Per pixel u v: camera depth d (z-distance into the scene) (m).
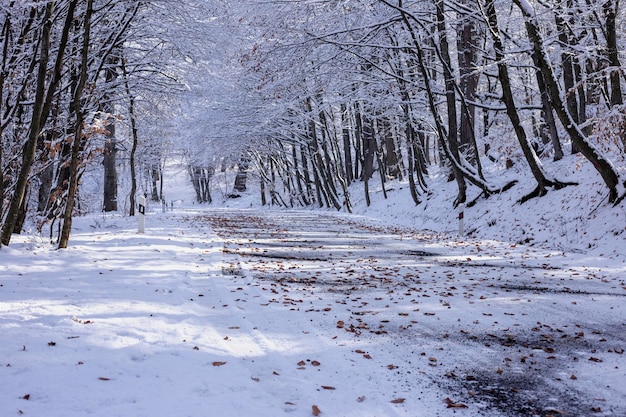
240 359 4.89
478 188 21.28
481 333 6.02
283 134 39.47
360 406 3.90
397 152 35.53
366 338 5.75
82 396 3.74
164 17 17.61
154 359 4.69
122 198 52.03
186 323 5.98
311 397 4.04
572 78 18.58
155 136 38.81
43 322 5.41
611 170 13.45
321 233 18.81
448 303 7.50
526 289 8.57
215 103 34.81
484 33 22.56
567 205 15.14
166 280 8.27
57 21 13.80
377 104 26.83
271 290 8.18
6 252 9.19
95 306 6.28
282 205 50.72
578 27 16.12
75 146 10.42
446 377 4.59
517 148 21.73
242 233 18.08
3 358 4.31
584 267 10.75
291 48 20.95
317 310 6.97
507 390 4.30
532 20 13.51
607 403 4.04
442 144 20.95
